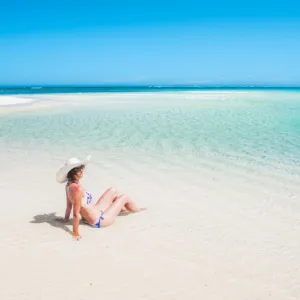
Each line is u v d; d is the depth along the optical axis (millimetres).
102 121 17969
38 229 5344
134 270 4230
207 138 13320
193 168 9125
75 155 10500
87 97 42375
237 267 4332
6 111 23125
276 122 18078
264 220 5848
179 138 13273
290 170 8938
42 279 4012
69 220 5723
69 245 4840
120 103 31062
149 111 23344
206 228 5477
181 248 4801
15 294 3734
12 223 5566
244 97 43156
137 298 3703
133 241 5000
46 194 7082
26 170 8852
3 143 12352
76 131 14859
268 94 54312
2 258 4453
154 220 5777
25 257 4488
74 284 3926
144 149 11344
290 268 4320
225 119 19156
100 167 9156
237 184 7812
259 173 8672
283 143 12414
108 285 3922
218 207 6430
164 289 3861
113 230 5363
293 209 6359
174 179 8172
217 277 4105
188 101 34375
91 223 5414
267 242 5016
